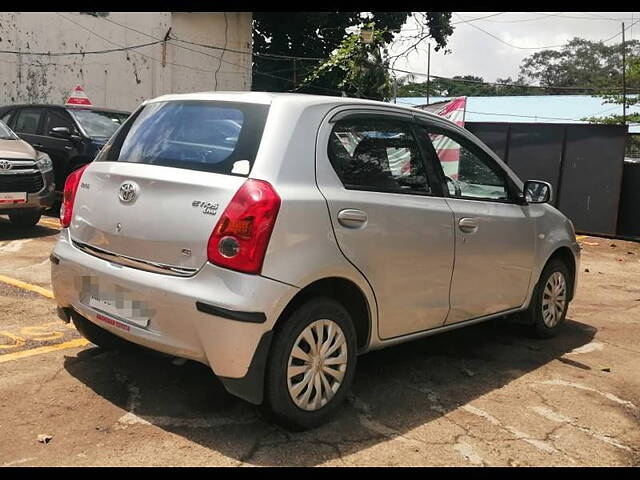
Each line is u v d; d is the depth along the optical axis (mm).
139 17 20234
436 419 3795
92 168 3930
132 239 3455
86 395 3771
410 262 3918
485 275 4574
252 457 3201
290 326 3312
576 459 3430
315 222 3369
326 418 3609
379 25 27172
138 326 3402
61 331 4844
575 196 12695
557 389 4402
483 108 43344
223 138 3531
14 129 11141
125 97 20281
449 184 4406
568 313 6562
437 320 4270
